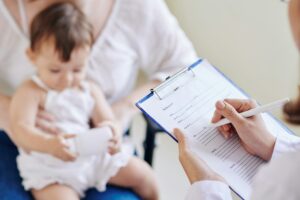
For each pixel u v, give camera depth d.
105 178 1.14
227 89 0.87
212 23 1.50
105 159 1.15
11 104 1.19
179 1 1.62
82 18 1.16
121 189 1.19
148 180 1.21
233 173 0.77
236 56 1.44
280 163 0.57
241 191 0.75
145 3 1.28
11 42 1.22
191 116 0.82
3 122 1.26
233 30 1.42
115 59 1.29
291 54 1.23
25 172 1.14
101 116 1.24
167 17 1.34
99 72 1.29
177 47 1.36
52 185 1.11
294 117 0.85
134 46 1.33
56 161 1.12
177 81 0.84
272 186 0.56
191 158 0.75
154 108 0.80
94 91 1.26
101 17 1.26
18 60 1.25
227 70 1.49
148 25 1.30
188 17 1.61
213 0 1.47
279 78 1.29
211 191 0.70
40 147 1.12
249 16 1.35
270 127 0.86
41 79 1.19
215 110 0.81
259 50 1.34
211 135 0.81
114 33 1.28
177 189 1.68
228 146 0.81
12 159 1.25
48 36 1.10
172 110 0.81
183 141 0.77
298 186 0.54
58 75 1.16
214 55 1.53
